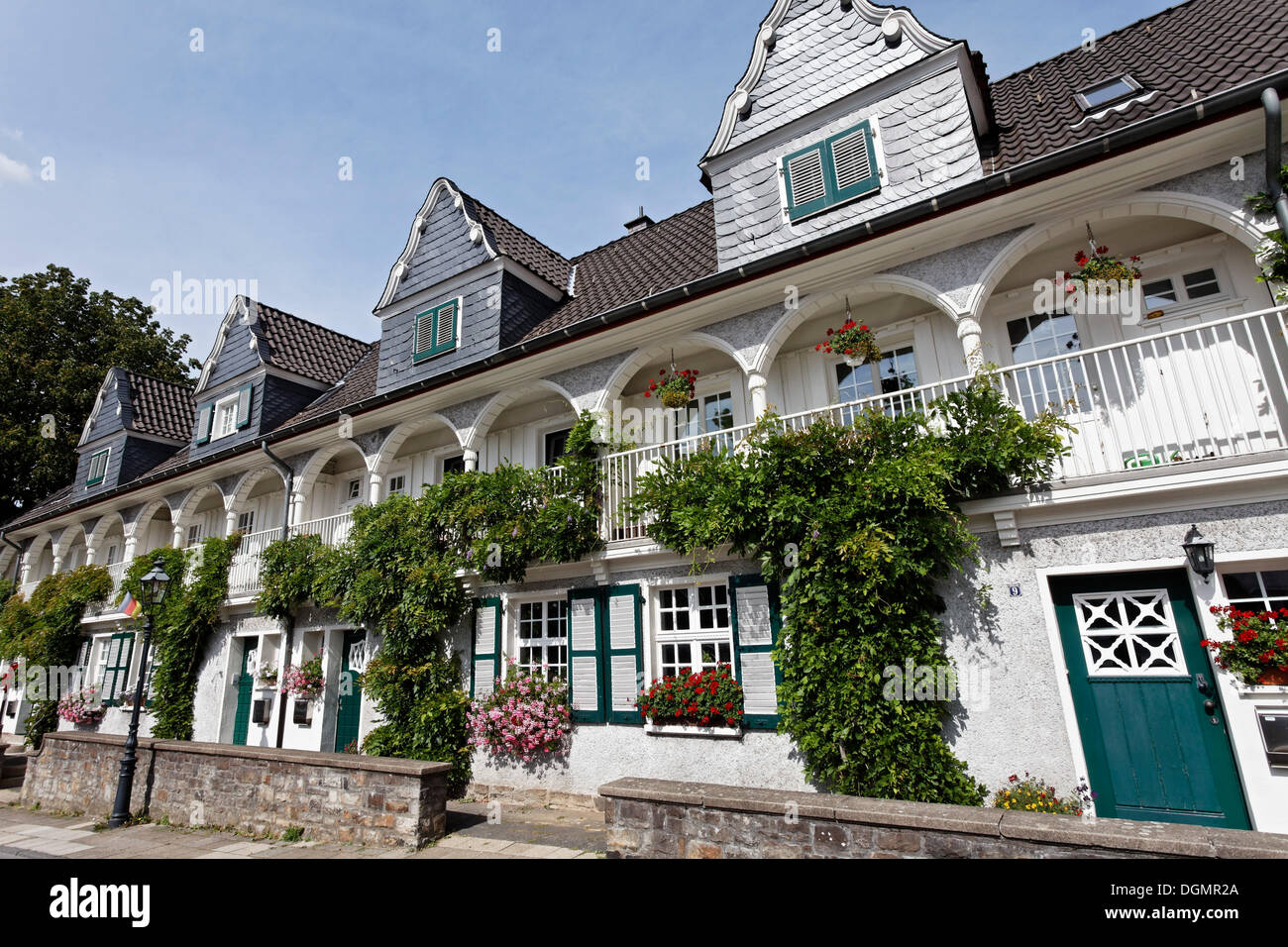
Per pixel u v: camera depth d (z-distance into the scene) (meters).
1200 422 6.81
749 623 7.87
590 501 9.18
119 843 8.14
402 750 10.02
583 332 9.76
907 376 8.92
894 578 6.36
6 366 26.23
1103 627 6.20
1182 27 9.42
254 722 13.59
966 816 4.29
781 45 9.98
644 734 8.36
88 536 20.14
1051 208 7.11
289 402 16.88
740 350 8.93
